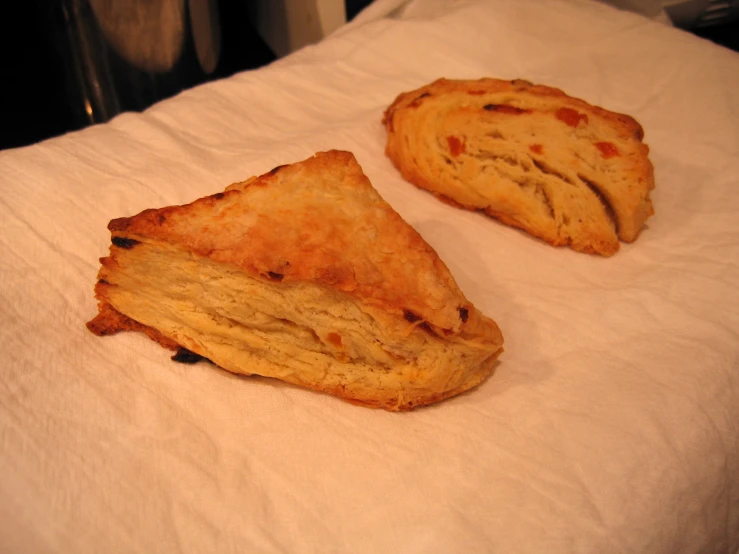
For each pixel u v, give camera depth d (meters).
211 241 0.19
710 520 0.19
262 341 0.20
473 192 0.25
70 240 0.23
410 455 0.18
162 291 0.20
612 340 0.21
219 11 0.44
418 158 0.26
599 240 0.24
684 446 0.19
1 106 0.42
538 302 0.23
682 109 0.30
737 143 0.28
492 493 0.18
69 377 0.20
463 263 0.24
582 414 0.19
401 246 0.20
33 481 0.17
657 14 0.40
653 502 0.18
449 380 0.19
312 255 0.19
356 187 0.22
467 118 0.26
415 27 0.34
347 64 0.32
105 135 0.27
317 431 0.19
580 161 0.25
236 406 0.19
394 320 0.19
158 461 0.18
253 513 0.17
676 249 0.25
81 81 0.40
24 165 0.25
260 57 0.46
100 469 0.18
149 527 0.17
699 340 0.21
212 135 0.28
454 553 0.16
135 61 0.38
